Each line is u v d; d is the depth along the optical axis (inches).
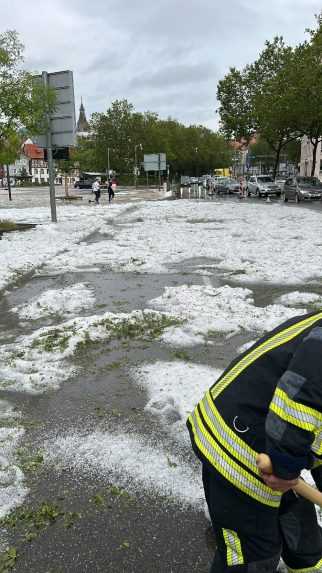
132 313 253.6
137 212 976.3
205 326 234.8
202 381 176.4
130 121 3363.7
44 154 708.0
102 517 110.6
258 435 70.9
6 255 437.4
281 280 335.9
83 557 99.6
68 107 636.1
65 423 151.3
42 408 161.2
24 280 350.9
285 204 1198.9
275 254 434.3
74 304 279.7
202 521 109.2
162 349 209.5
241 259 415.8
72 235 579.5
